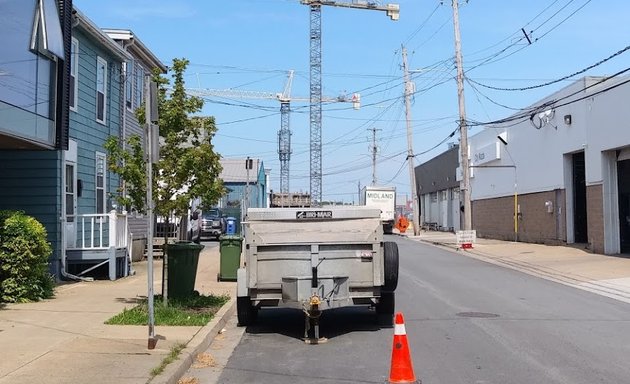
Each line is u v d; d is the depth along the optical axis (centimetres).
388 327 1095
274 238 1016
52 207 1591
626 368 795
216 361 852
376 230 1023
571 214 2905
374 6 6181
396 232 5919
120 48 1995
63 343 859
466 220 3175
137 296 1319
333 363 838
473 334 1016
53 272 1585
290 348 938
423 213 7044
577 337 991
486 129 4144
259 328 1102
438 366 807
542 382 730
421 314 1217
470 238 3109
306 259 1016
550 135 3048
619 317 1183
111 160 1116
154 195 1107
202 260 2377
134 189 1120
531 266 2169
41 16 1298
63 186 1623
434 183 6194
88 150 1845
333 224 1029
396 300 1402
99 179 1947
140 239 2327
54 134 1392
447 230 5666
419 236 4850
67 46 1458
